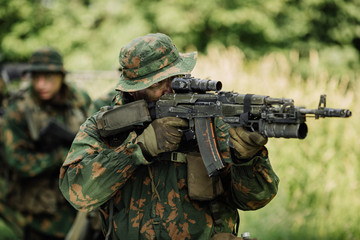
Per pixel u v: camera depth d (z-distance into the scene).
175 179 5.27
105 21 27.84
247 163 4.91
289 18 27.20
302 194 12.94
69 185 5.18
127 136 5.31
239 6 26.23
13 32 27.19
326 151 13.73
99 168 5.05
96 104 9.50
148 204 5.29
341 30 28.08
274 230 11.77
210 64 17.17
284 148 13.82
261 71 16.67
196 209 5.30
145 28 26.41
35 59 10.53
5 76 12.94
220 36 26.62
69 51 27.09
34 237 10.52
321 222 12.00
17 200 10.45
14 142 10.38
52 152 10.36
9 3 27.19
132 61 5.12
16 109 10.40
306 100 14.84
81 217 9.51
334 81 15.14
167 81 5.35
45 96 10.52
